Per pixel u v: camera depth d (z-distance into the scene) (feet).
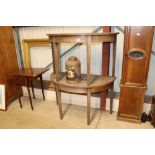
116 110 8.77
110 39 6.72
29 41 9.94
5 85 9.14
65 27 9.11
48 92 10.11
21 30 10.15
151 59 8.00
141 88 6.98
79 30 8.89
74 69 7.02
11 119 8.35
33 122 8.05
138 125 7.50
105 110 8.91
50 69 10.50
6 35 8.97
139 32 6.36
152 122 7.40
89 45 6.18
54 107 9.45
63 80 7.54
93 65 9.25
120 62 8.61
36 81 10.95
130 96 7.29
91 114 8.57
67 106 9.46
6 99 9.25
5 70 9.07
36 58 10.55
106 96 8.68
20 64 10.95
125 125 7.55
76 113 8.72
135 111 7.48
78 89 6.98
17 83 8.98
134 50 6.61
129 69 6.97
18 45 10.46
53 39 6.68
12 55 9.48
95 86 6.83
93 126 7.58
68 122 7.97
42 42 9.72
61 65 9.92
